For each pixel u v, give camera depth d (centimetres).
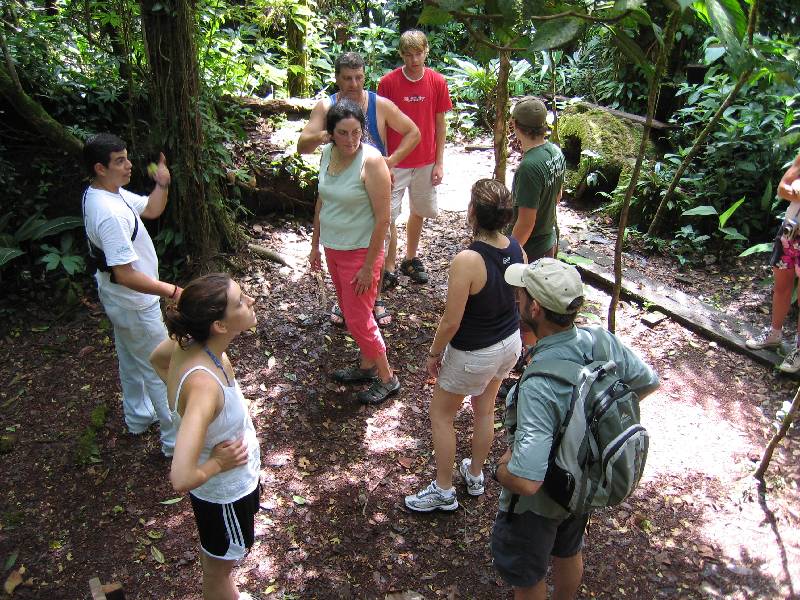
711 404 395
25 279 475
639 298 484
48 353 433
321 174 357
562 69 845
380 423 380
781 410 376
